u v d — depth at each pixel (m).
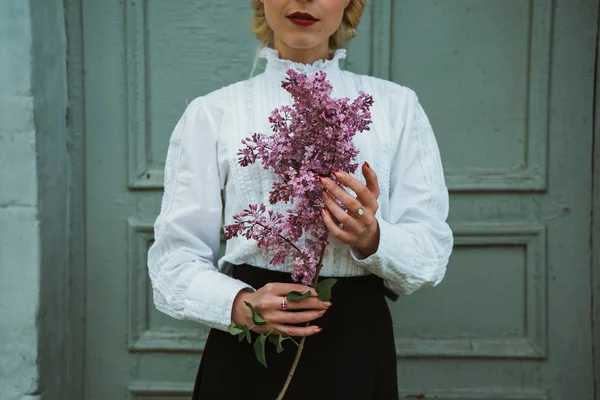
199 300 1.32
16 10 1.94
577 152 2.14
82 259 2.21
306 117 1.14
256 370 1.36
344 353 1.33
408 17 2.13
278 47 1.47
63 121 2.16
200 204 1.43
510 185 2.14
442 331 2.18
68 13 2.16
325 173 1.17
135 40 2.16
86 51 2.17
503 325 2.18
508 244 2.16
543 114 2.13
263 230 1.19
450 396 2.18
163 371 2.23
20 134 1.96
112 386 2.23
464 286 2.18
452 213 2.17
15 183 1.97
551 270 2.16
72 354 2.22
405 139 1.43
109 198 2.21
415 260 1.32
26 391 2.01
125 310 2.21
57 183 2.12
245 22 2.16
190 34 2.16
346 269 1.35
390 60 2.14
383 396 1.38
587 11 2.11
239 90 1.46
